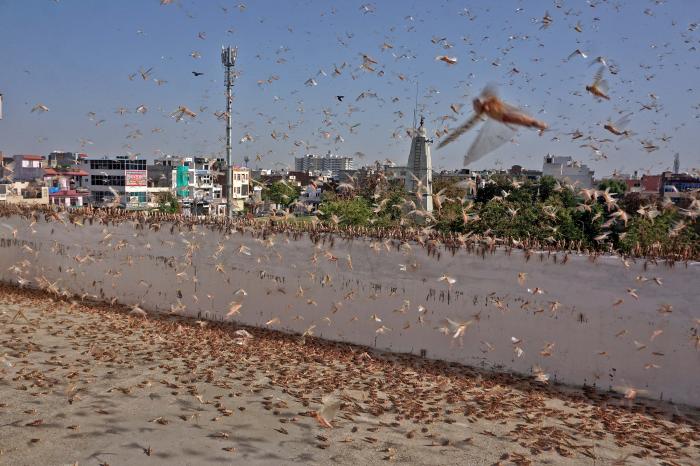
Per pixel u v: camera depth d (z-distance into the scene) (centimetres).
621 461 722
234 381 965
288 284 1315
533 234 1952
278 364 1072
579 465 714
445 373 1066
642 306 975
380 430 793
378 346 1214
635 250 1000
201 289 1429
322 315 1277
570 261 1031
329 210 2812
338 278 1255
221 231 1396
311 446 736
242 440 744
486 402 917
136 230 1515
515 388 1000
